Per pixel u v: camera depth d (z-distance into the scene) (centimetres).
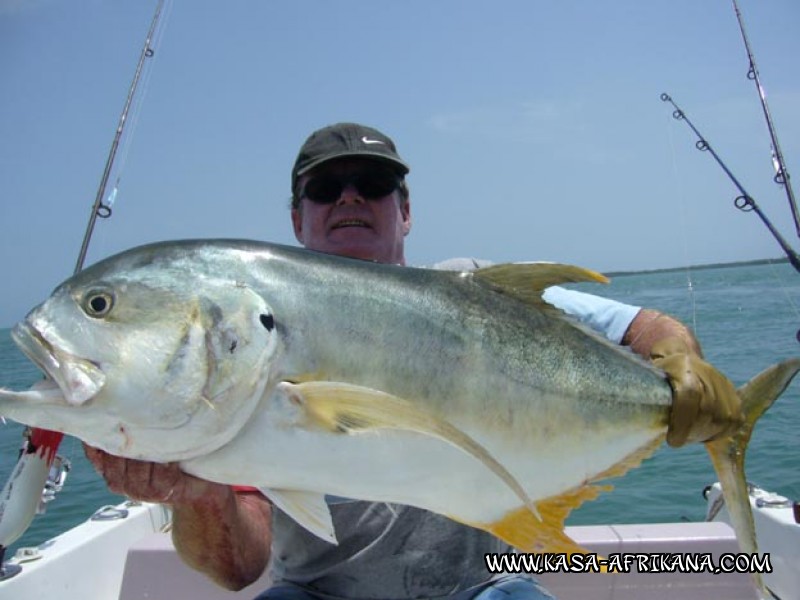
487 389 67
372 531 83
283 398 62
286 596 83
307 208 108
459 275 70
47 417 59
